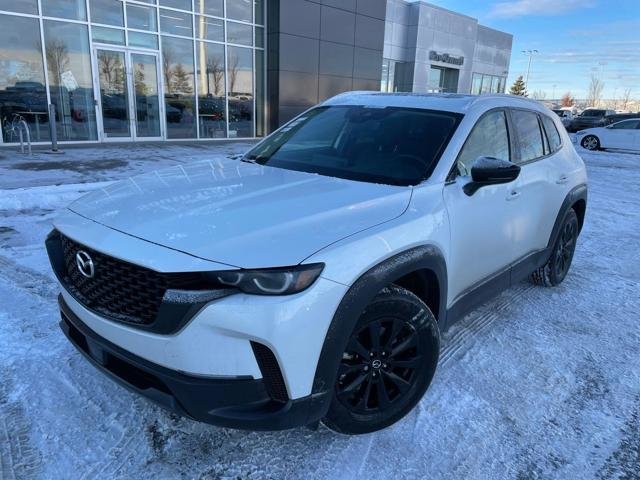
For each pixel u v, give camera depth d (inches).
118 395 108.7
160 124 591.2
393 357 98.4
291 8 652.7
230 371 78.2
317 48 697.6
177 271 76.3
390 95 154.7
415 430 103.3
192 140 620.7
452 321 121.7
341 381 91.8
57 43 495.2
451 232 111.1
